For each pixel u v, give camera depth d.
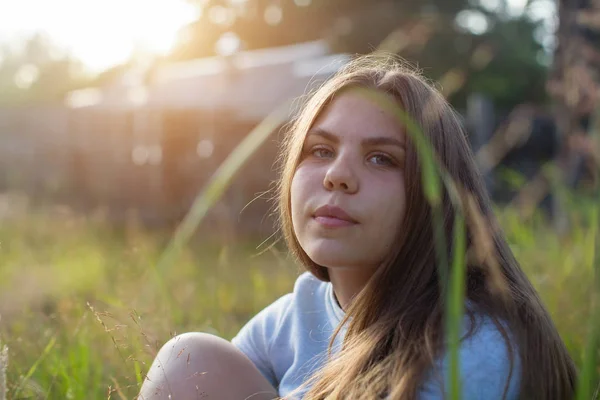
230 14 23.62
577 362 2.05
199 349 1.66
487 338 1.38
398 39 1.63
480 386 1.35
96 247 5.99
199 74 13.05
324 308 1.82
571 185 4.57
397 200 1.50
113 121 12.51
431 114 1.56
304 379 1.73
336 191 1.49
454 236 1.51
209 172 10.54
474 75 15.31
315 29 20.73
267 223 8.73
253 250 6.47
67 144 13.29
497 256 1.59
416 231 1.51
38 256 5.61
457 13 16.16
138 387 1.76
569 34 4.20
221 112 10.58
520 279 1.60
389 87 1.55
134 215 6.89
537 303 1.56
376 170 1.51
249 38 23.55
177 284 3.85
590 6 4.25
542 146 9.84
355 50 16.12
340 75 1.67
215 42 24.34
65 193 12.76
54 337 2.18
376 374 1.39
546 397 1.44
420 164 1.50
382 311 1.53
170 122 11.41
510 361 1.37
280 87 11.34
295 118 1.99
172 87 12.65
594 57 2.78
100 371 2.05
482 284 1.50
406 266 1.51
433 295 1.47
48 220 7.14
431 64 14.60
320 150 1.59
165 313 2.33
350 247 1.49
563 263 3.22
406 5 15.95
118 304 2.38
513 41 15.21
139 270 3.65
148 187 11.62
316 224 1.52
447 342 1.35
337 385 1.43
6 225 6.72
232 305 3.26
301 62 12.17
